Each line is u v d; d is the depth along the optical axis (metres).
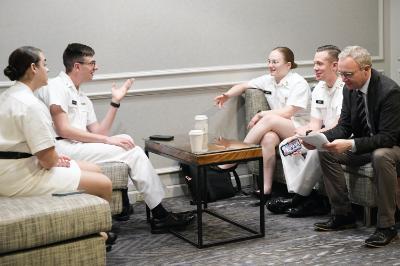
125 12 4.08
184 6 4.24
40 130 2.77
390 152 3.10
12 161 2.81
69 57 3.56
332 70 3.76
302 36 4.68
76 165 3.04
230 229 3.47
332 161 3.34
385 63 4.99
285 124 3.97
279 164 4.04
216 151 3.09
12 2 3.79
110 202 3.09
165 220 3.47
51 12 3.89
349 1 4.81
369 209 3.42
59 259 2.56
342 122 3.44
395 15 4.92
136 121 4.19
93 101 4.05
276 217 3.70
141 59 4.16
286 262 2.93
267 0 4.51
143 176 3.44
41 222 2.51
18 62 2.84
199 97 4.36
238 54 4.46
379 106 3.15
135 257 3.08
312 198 3.71
